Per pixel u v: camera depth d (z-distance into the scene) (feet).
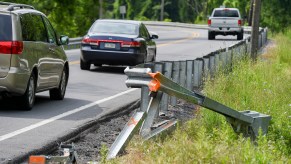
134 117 41.68
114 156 39.34
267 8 342.44
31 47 60.64
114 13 521.65
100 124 56.24
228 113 45.52
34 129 51.03
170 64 66.13
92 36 104.78
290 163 42.04
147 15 517.96
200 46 184.75
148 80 40.75
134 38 104.12
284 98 68.08
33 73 61.46
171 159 37.22
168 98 64.08
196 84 81.00
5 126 52.03
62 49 69.51
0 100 65.51
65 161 35.01
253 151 40.34
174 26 387.14
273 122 51.88
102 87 83.51
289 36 252.62
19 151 43.01
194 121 51.29
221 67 84.17
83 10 284.82
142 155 39.70
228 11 230.27
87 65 106.63
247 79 82.12
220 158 37.52
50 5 268.00
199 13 511.40
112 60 104.06
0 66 58.54
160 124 46.50
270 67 99.50
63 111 61.11
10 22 59.00
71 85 84.48
